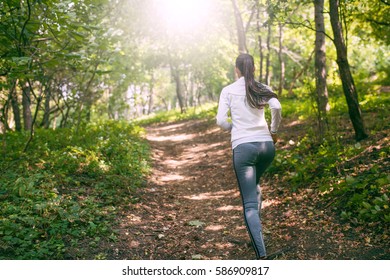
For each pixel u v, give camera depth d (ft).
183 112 95.20
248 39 67.62
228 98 13.15
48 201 15.64
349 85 22.43
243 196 12.46
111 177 21.68
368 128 24.77
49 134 34.09
